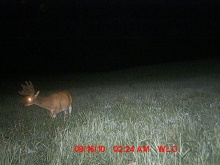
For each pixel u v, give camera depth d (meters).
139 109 9.98
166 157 5.16
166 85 17.11
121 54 38.94
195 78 19.67
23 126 8.93
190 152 5.44
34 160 5.88
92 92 16.30
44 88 20.28
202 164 4.86
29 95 9.48
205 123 7.17
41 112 11.76
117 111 10.09
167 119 7.80
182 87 15.70
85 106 12.06
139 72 26.00
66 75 28.02
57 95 10.04
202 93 12.87
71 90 17.89
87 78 24.80
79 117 9.75
